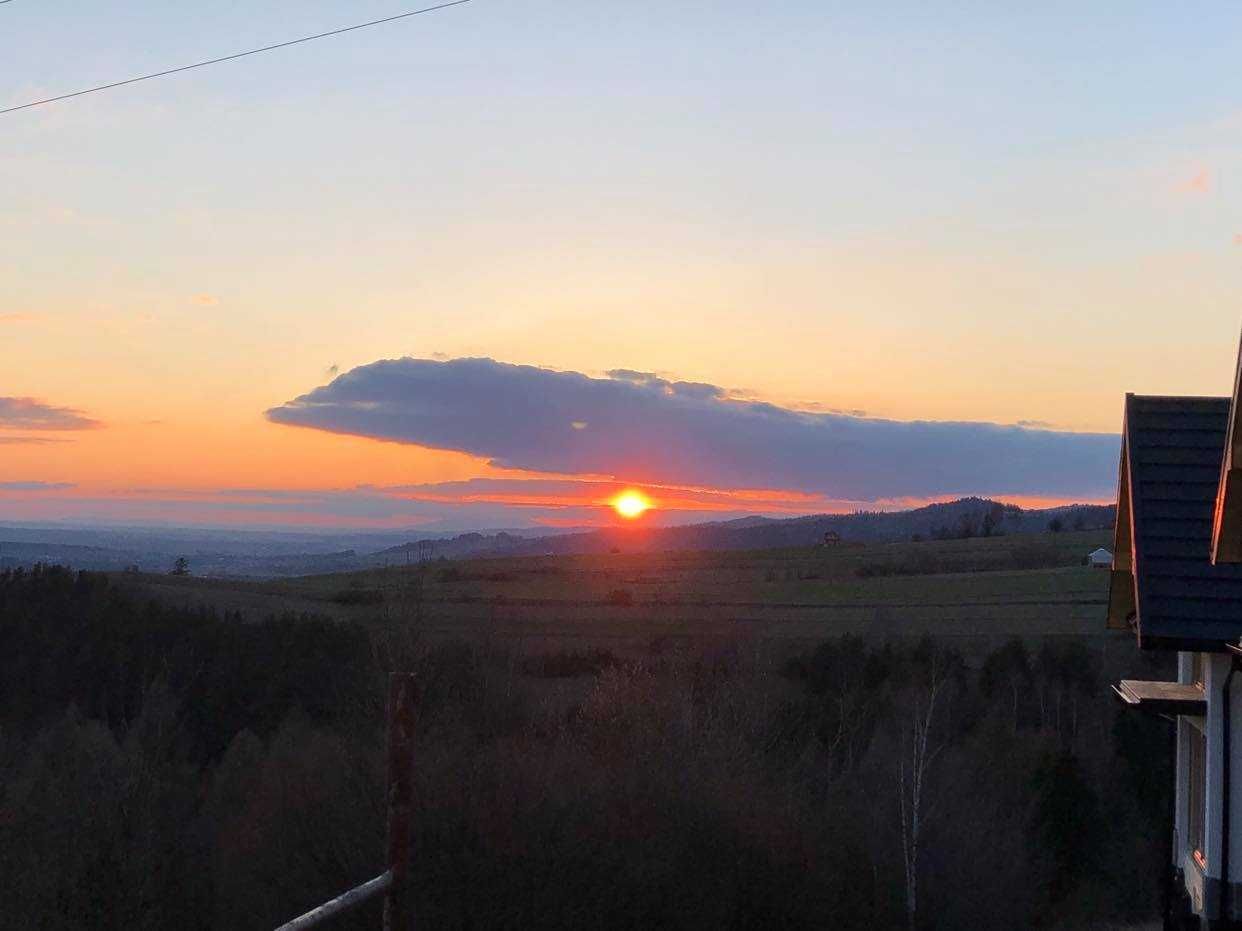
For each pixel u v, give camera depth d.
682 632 35.06
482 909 12.58
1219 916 10.57
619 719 19.52
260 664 27.30
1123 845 29.64
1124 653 36.28
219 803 18.03
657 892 14.39
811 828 18.48
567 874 13.30
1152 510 11.21
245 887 14.19
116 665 28.36
